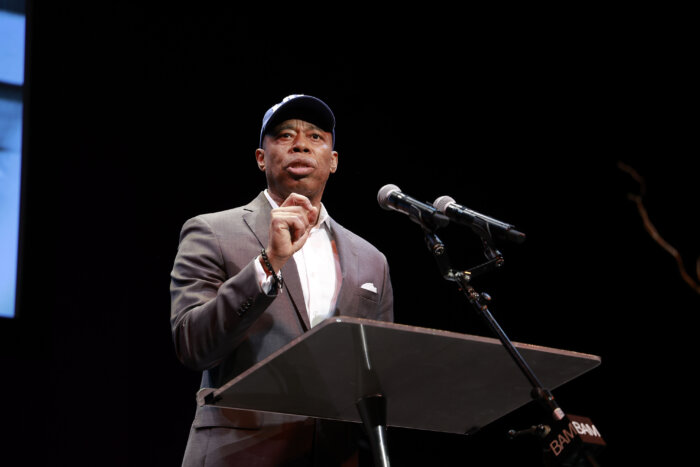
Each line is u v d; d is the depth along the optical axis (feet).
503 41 28.07
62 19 20.67
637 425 26.71
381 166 25.95
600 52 28.25
